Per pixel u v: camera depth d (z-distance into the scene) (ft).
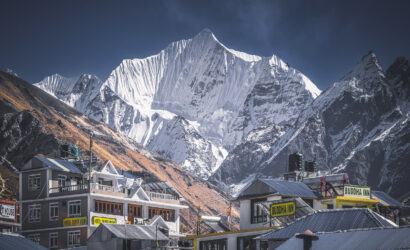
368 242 153.28
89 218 302.66
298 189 264.72
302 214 229.45
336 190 267.80
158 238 265.75
